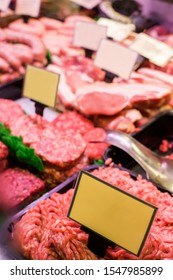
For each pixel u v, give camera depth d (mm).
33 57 814
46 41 858
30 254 456
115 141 611
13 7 922
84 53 833
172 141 732
